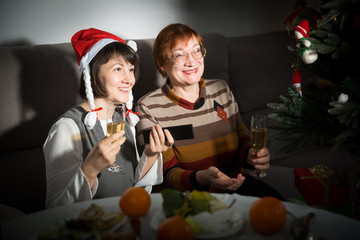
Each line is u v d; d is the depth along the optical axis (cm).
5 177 138
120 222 79
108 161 108
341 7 106
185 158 145
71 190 110
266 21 279
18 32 175
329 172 130
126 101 130
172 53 142
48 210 88
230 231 74
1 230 79
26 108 146
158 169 132
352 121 105
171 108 148
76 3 188
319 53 121
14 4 171
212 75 199
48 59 153
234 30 262
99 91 125
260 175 143
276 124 196
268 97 212
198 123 148
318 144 208
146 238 75
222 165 152
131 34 210
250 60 212
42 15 179
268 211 73
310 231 76
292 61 129
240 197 91
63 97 153
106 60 122
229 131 154
